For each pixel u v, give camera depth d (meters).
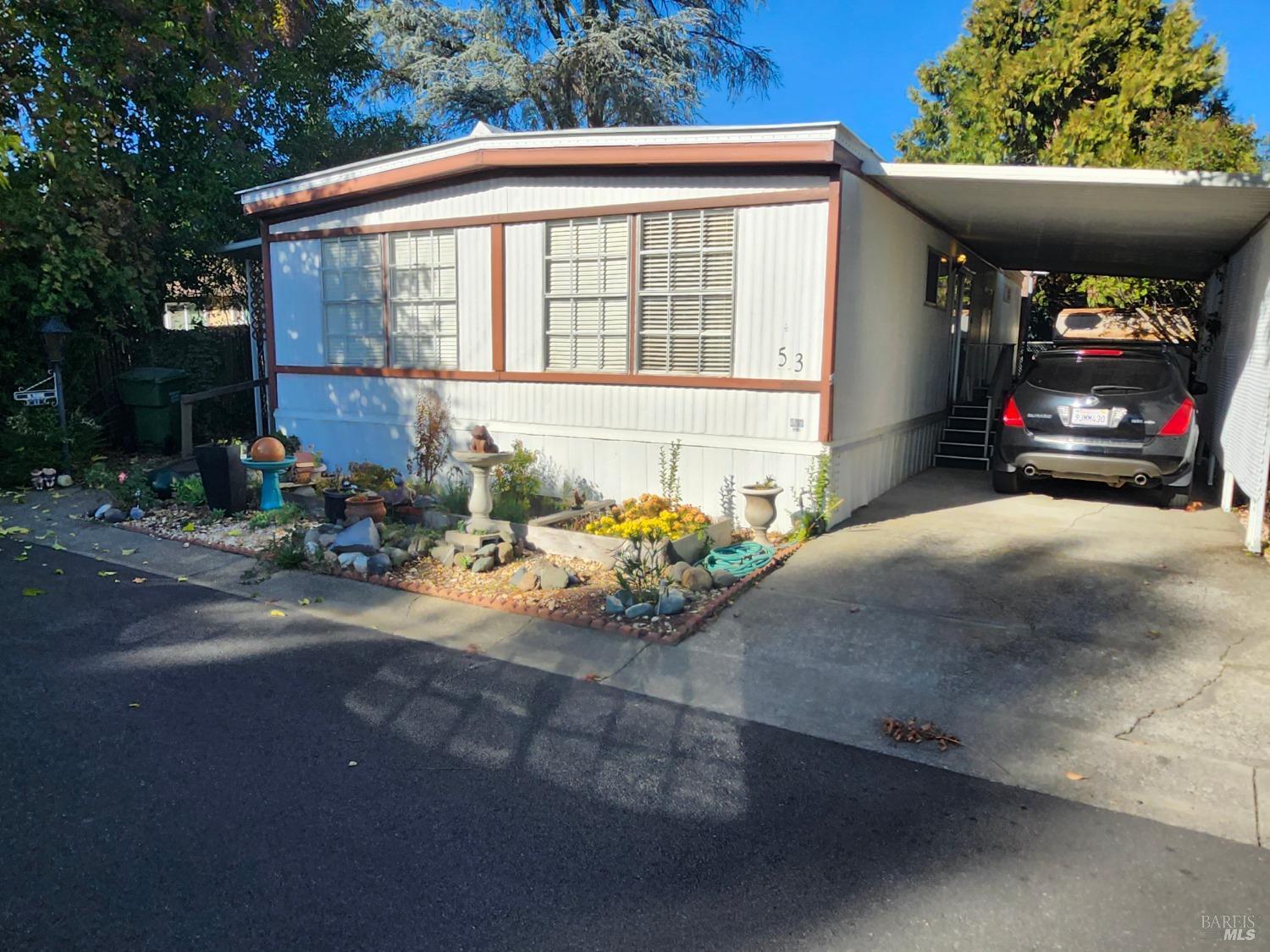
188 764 3.85
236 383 14.15
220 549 7.64
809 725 4.26
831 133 7.00
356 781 3.72
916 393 10.37
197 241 13.24
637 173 8.11
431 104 23.08
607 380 8.49
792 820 3.41
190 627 5.70
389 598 6.29
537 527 7.26
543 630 5.60
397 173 9.44
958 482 10.15
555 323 8.82
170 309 14.78
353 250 10.32
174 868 3.09
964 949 2.68
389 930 2.77
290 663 5.07
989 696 4.50
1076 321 17.12
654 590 5.88
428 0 24.36
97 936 2.72
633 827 3.37
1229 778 3.68
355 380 10.48
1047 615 5.54
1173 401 8.17
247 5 12.17
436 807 3.51
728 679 4.80
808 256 7.38
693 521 7.14
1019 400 8.84
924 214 9.67
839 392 7.65
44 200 11.06
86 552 7.64
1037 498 9.13
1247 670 4.69
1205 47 15.43
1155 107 15.88
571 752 3.99
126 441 12.97
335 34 16.05
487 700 4.57
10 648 5.28
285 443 10.28
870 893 2.96
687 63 23.77
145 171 12.82
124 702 4.52
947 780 3.72
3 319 11.20
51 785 3.65
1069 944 2.70
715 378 7.93
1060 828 3.35
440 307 9.70
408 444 10.05
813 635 5.37
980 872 3.07
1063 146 16.34
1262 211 7.32
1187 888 2.97
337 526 7.64
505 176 8.88
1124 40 16.39
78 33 11.08
